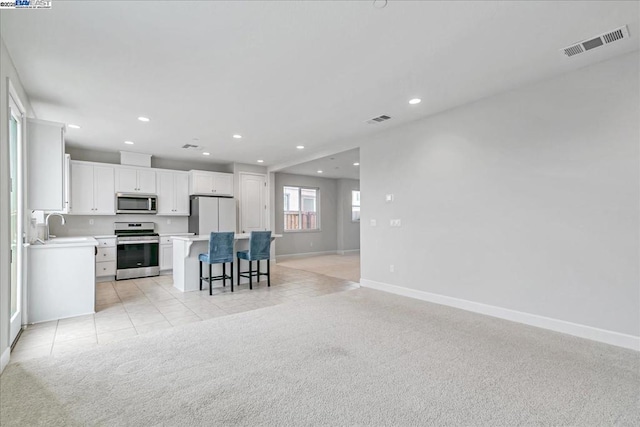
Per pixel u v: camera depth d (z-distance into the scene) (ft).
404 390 6.57
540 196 10.21
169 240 20.35
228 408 5.98
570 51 8.34
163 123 14.15
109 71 9.21
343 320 11.05
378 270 15.92
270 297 14.51
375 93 11.01
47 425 5.50
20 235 10.20
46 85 10.07
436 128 13.20
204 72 9.37
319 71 9.36
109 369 7.49
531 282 10.44
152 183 20.54
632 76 8.45
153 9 6.53
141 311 12.33
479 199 11.78
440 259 13.11
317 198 32.32
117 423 5.55
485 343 8.97
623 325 8.67
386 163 15.43
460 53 8.39
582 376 7.12
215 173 22.84
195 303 13.50
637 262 8.45
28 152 10.62
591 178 9.18
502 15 6.81
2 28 7.07
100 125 14.38
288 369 7.48
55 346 8.95
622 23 7.11
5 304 7.61
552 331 9.85
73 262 11.66
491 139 11.41
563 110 9.67
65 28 7.13
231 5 6.44
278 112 12.83
